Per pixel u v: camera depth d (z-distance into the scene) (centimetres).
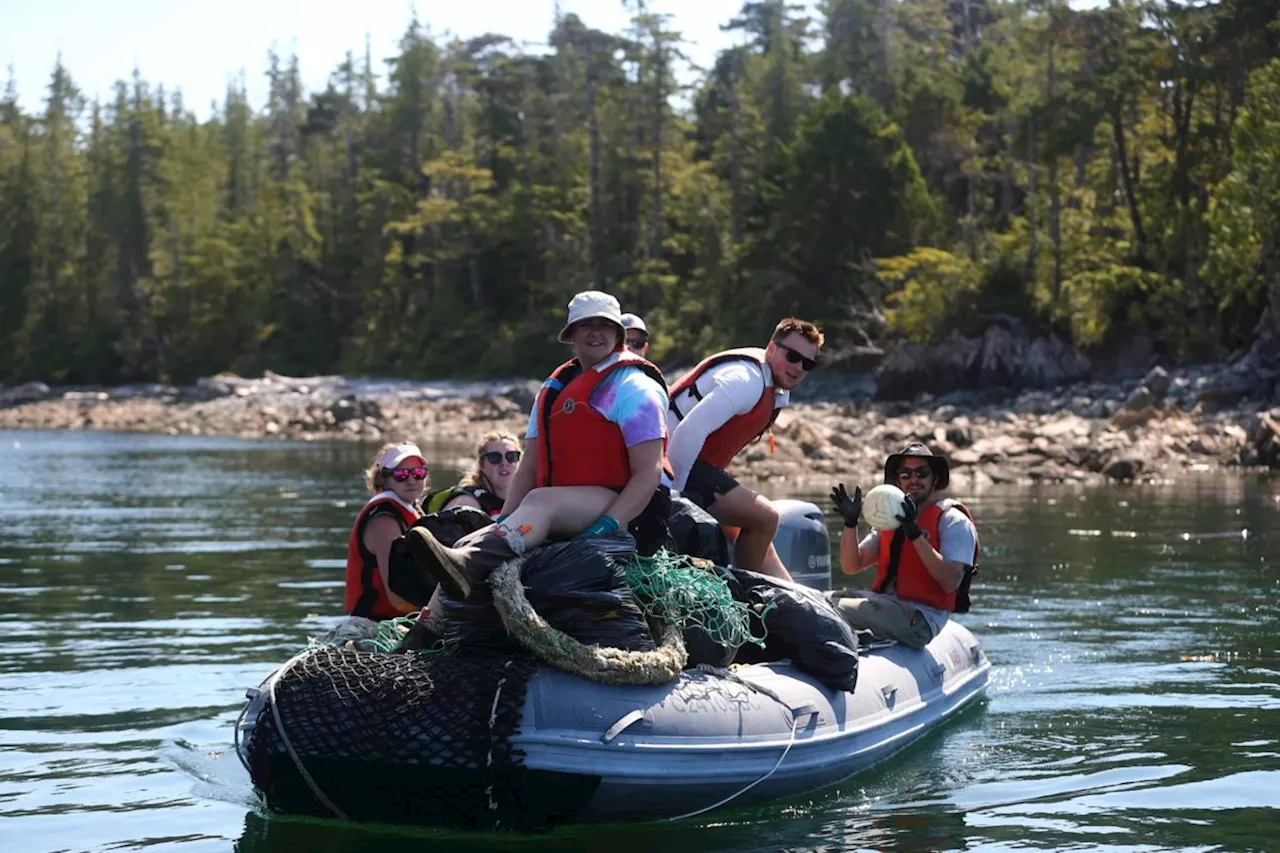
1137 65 5084
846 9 9638
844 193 6253
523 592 627
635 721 615
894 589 860
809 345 789
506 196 8450
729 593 694
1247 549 1587
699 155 9194
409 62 9556
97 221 10175
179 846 595
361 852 588
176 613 1192
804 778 671
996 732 798
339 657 639
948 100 7181
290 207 9675
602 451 672
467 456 3491
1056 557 1531
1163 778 699
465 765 596
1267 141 4231
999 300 5047
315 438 4878
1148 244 5247
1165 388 3631
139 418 6175
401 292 8856
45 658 994
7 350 10094
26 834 611
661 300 7862
